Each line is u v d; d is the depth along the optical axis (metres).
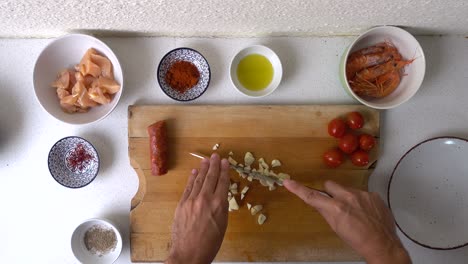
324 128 1.26
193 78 1.23
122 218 1.29
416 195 1.28
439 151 1.26
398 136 1.30
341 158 1.24
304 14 1.08
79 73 1.20
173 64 1.23
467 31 1.25
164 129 1.23
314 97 1.29
